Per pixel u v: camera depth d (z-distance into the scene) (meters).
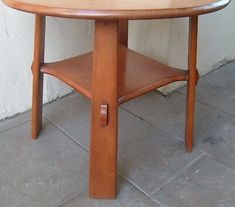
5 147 1.16
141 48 1.47
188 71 1.05
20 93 1.30
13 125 1.26
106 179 0.95
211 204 0.96
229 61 1.78
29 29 1.22
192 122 1.12
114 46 0.80
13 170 1.07
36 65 1.07
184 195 0.99
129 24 1.44
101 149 0.91
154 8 0.73
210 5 0.79
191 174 1.07
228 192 1.00
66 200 0.97
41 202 0.96
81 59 1.14
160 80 1.01
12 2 0.77
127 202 0.97
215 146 1.19
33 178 1.04
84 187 1.01
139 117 1.33
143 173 1.06
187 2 0.79
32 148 1.16
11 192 0.99
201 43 1.56
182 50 1.45
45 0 0.78
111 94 0.84
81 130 1.25
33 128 1.18
